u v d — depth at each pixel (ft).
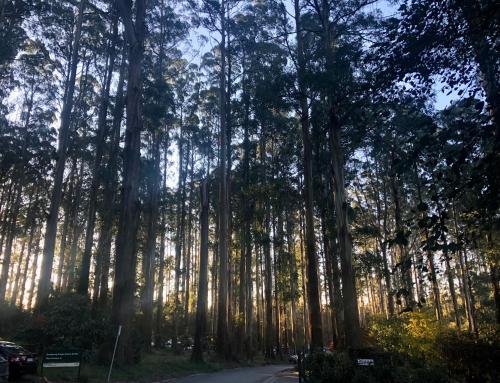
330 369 42.42
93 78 124.36
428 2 17.52
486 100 16.34
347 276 59.36
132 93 71.41
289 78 61.82
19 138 123.13
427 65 18.67
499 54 16.98
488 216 17.90
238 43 112.68
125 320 63.36
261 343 177.06
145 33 79.25
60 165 87.40
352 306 58.23
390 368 40.86
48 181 124.36
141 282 126.82
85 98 127.24
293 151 109.09
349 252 60.23
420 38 18.24
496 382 40.16
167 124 134.72
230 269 125.70
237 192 133.28
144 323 106.73
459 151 16.80
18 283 169.78
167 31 109.09
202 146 139.23
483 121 16.49
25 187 141.79
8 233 145.89
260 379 65.36
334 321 104.99
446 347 46.42
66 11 101.60
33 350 57.31
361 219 120.57
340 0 66.28
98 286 99.14
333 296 99.66
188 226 174.40
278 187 115.34
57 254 174.60
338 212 61.46
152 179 122.62
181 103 139.85
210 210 155.74
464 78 18.24
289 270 145.89
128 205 67.67
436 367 42.57
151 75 107.24
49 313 64.39
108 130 112.98
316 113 60.13
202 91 135.54
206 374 74.38
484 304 127.13
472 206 18.03
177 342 133.90
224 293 101.55
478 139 16.62
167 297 180.55
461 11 17.37
